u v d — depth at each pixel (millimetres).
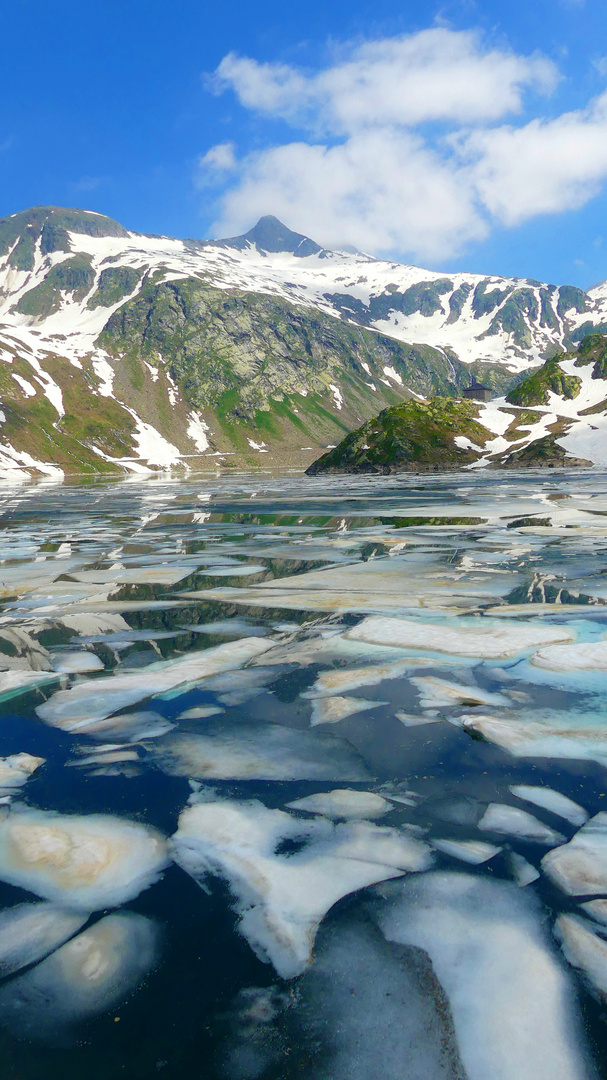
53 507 31297
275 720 4387
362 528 17500
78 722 4438
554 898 2516
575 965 2184
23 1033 1975
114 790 3461
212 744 4020
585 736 3988
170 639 6523
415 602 7941
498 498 27906
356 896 2561
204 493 41562
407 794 3352
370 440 92688
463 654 5730
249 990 2115
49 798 3385
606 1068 1799
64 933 2393
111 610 7902
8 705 4797
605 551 11867
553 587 8648
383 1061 1836
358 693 4855
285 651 5992
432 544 13586
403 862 2775
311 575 10055
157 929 2404
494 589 8633
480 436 90188
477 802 3248
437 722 4273
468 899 2523
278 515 23047
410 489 38750
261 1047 1898
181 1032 1965
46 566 11734
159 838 2998
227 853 2869
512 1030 1937
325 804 3277
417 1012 2012
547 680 5023
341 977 2162
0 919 2482
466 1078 1772
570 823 3037
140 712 4590
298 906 2516
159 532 17969
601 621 6789
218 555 12727
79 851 2895
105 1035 1959
